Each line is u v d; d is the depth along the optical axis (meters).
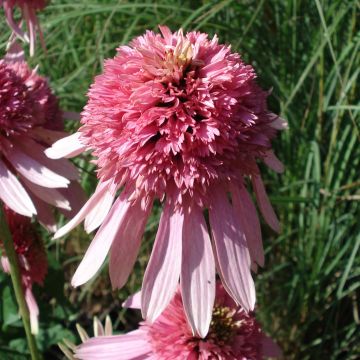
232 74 0.24
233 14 0.46
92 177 0.45
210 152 0.24
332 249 0.42
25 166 0.31
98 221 0.26
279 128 0.28
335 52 0.42
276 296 0.45
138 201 0.25
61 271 0.41
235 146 0.24
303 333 0.43
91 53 0.47
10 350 0.38
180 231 0.25
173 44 0.26
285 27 0.44
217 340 0.28
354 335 0.42
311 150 0.42
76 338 0.40
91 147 0.25
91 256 0.25
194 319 0.24
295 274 0.42
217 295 0.30
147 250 0.47
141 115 0.24
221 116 0.24
